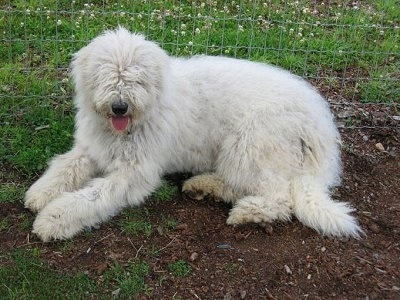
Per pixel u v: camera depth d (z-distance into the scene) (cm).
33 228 156
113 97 150
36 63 221
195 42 237
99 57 152
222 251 155
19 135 189
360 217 172
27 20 240
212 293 143
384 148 206
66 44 229
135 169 165
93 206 157
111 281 144
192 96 174
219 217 168
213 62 183
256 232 162
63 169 169
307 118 173
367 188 186
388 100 228
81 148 174
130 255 152
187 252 154
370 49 252
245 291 144
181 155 177
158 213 168
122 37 157
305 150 173
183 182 180
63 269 146
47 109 204
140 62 152
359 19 267
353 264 154
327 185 175
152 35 239
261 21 256
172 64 180
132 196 166
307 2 281
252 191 170
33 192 165
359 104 226
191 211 170
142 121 160
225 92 175
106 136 165
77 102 167
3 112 199
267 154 168
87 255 151
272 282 147
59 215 154
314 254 156
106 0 258
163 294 142
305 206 164
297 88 178
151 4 257
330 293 145
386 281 149
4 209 164
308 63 240
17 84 210
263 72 180
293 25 256
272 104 170
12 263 147
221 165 175
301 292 145
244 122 170
